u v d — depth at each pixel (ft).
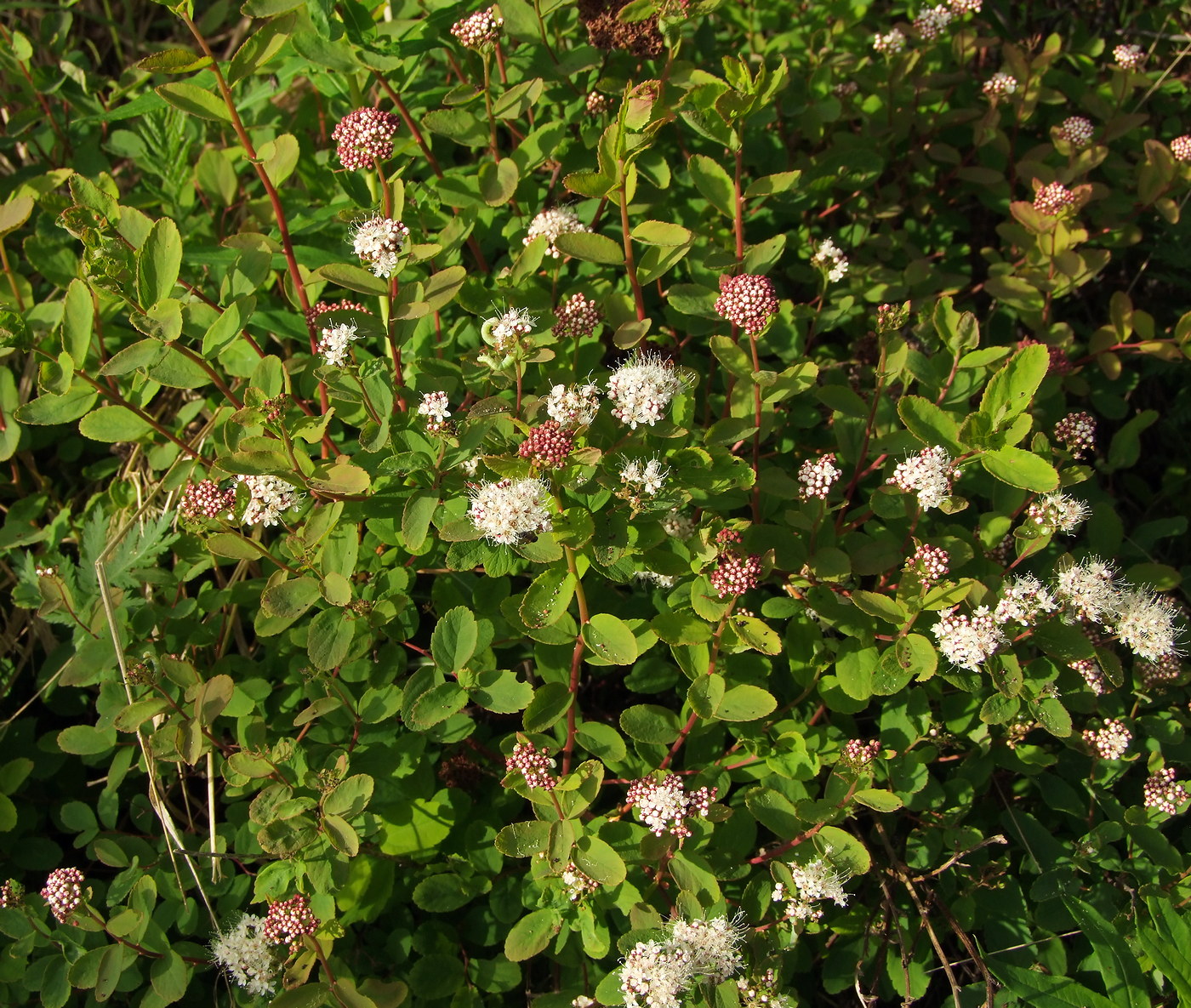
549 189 2.14
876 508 1.72
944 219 2.32
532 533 1.61
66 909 1.62
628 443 1.65
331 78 2.07
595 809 1.85
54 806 1.89
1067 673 1.75
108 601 1.75
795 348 1.93
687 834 1.60
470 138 1.89
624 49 2.04
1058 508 1.71
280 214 1.78
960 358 1.80
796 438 2.00
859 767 1.62
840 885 1.61
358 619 1.69
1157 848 1.72
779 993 1.62
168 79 2.33
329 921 1.60
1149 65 2.56
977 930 1.77
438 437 1.63
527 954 1.62
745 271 1.84
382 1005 1.59
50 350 1.91
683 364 1.99
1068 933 1.73
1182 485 2.27
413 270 1.89
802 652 1.74
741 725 1.73
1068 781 1.85
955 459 1.67
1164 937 1.65
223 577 2.07
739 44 2.35
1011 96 2.25
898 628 1.70
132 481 2.11
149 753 1.78
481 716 1.92
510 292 1.79
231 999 1.72
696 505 1.77
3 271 2.12
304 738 1.77
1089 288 2.41
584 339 1.91
